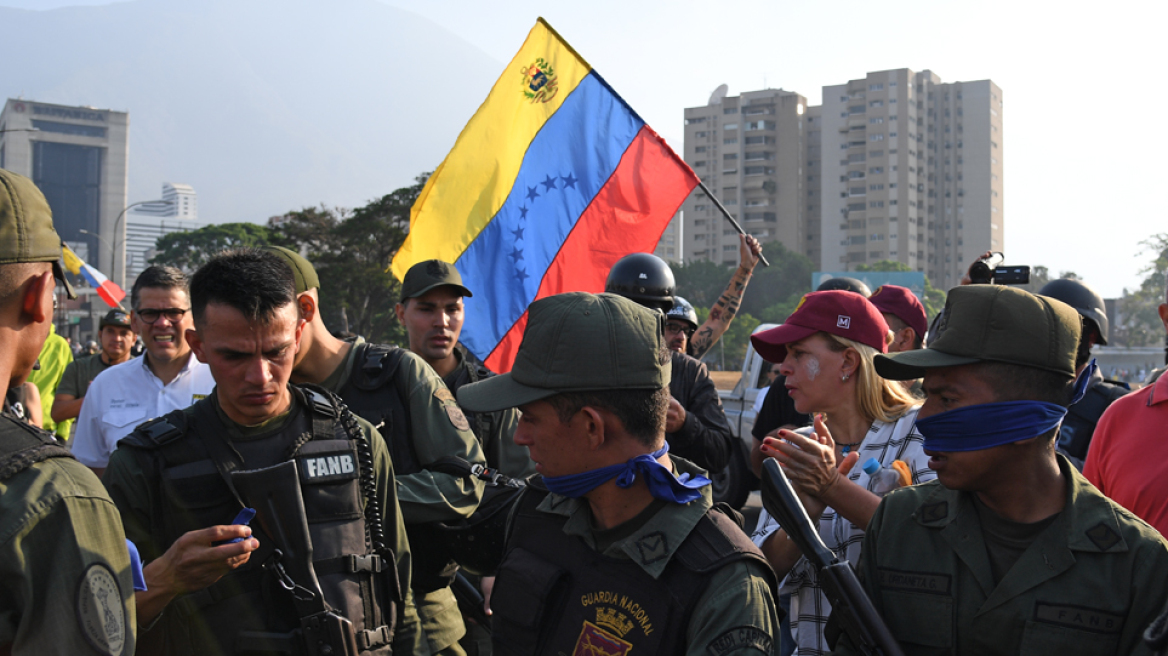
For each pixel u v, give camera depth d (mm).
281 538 1869
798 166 126312
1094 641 1473
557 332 1585
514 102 5285
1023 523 1587
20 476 1204
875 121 118188
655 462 1564
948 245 127250
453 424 2588
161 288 3521
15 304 1292
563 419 1582
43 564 1172
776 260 95875
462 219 5137
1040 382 1590
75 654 1162
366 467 2078
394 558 2098
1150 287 62812
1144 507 2379
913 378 1755
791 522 1727
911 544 1698
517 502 1884
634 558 1547
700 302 94688
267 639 1840
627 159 5355
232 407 2010
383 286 48906
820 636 2250
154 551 1953
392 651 2104
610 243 5305
